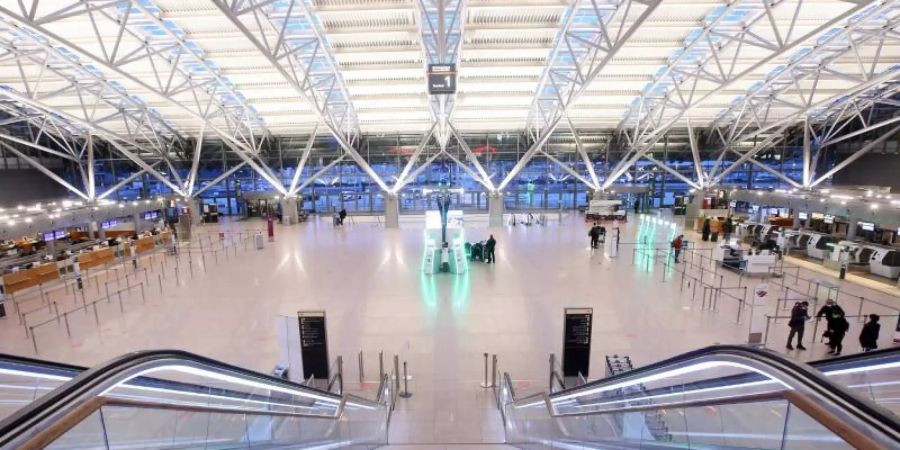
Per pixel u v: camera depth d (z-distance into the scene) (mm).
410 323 12398
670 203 37062
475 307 13531
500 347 10930
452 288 15375
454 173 34781
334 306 13781
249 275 17422
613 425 6242
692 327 11844
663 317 12547
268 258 20359
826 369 4414
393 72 20719
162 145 31922
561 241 23625
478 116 28516
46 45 15094
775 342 10812
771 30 16953
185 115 27969
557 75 20578
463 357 10461
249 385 5539
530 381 9391
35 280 14844
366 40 17703
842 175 32250
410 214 35719
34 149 30438
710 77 18156
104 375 3127
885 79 16469
